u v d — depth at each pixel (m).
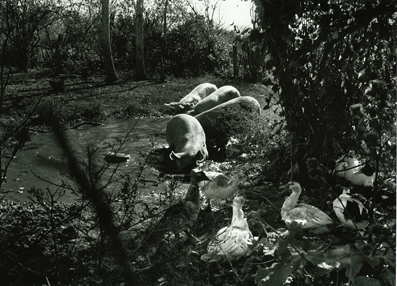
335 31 6.51
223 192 7.27
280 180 8.58
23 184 9.46
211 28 31.53
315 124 7.73
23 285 4.79
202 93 17.92
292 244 3.79
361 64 7.61
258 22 7.00
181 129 12.02
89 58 33.16
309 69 7.71
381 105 4.88
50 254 5.38
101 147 12.89
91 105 18.28
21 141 4.67
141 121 17.25
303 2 6.59
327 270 3.71
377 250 3.67
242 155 10.55
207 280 5.11
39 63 34.56
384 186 7.16
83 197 4.50
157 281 4.89
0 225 6.23
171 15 34.25
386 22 6.70
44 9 33.56
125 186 5.38
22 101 19.12
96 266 4.99
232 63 30.08
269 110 15.97
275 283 3.60
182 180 9.99
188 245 5.57
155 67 31.09
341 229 5.67
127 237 5.54
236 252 5.30
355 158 7.61
